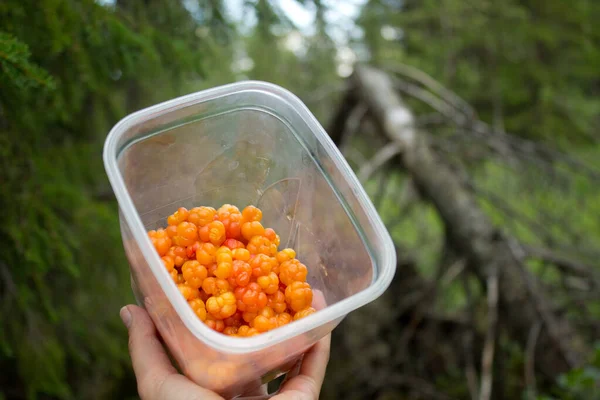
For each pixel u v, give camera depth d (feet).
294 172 1.65
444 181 4.05
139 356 1.54
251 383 1.49
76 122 2.81
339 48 5.29
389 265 1.34
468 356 3.69
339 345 4.47
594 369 2.60
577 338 3.40
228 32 3.28
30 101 2.14
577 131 5.32
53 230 2.25
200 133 1.56
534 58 5.27
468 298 3.96
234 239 1.57
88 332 3.09
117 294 3.19
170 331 1.39
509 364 3.74
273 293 1.50
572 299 3.73
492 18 5.20
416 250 5.40
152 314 1.51
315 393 1.53
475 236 3.73
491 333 3.28
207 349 1.23
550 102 5.14
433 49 5.40
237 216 1.58
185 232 1.51
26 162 2.22
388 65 5.30
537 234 4.33
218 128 1.58
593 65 5.27
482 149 5.01
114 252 2.89
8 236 2.16
